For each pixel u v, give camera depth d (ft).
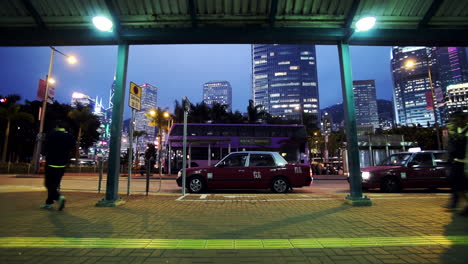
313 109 513.86
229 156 31.96
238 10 21.06
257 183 30.76
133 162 123.24
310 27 21.86
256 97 542.57
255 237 11.64
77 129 139.95
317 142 135.33
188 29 21.80
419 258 9.06
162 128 127.03
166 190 36.06
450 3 20.45
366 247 10.25
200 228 13.20
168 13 21.03
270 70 538.88
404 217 15.61
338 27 21.98
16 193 26.37
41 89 70.54
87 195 25.80
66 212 17.15
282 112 516.32
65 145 18.86
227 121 149.69
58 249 9.96
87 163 137.08
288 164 31.58
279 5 20.70
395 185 30.63
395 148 67.31
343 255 9.39
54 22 21.38
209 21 21.66
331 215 16.39
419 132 131.95
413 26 22.04
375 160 66.59
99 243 10.70
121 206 19.80
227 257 9.21
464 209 15.79
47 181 18.24
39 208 18.34
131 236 11.71
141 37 22.09
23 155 150.30
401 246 10.33
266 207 19.54
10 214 16.31
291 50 535.19
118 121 21.16
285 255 9.41
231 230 12.82
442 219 14.99
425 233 12.07
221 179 30.71
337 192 33.17
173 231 12.60
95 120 152.15
